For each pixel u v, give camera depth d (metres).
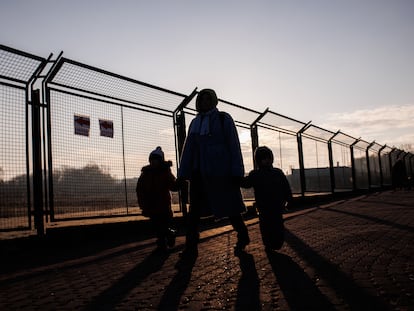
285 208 4.96
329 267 3.68
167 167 5.18
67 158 6.30
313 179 16.48
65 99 6.31
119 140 7.07
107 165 6.88
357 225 6.99
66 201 6.30
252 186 4.84
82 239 6.40
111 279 3.63
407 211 9.08
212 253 4.79
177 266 4.09
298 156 13.89
